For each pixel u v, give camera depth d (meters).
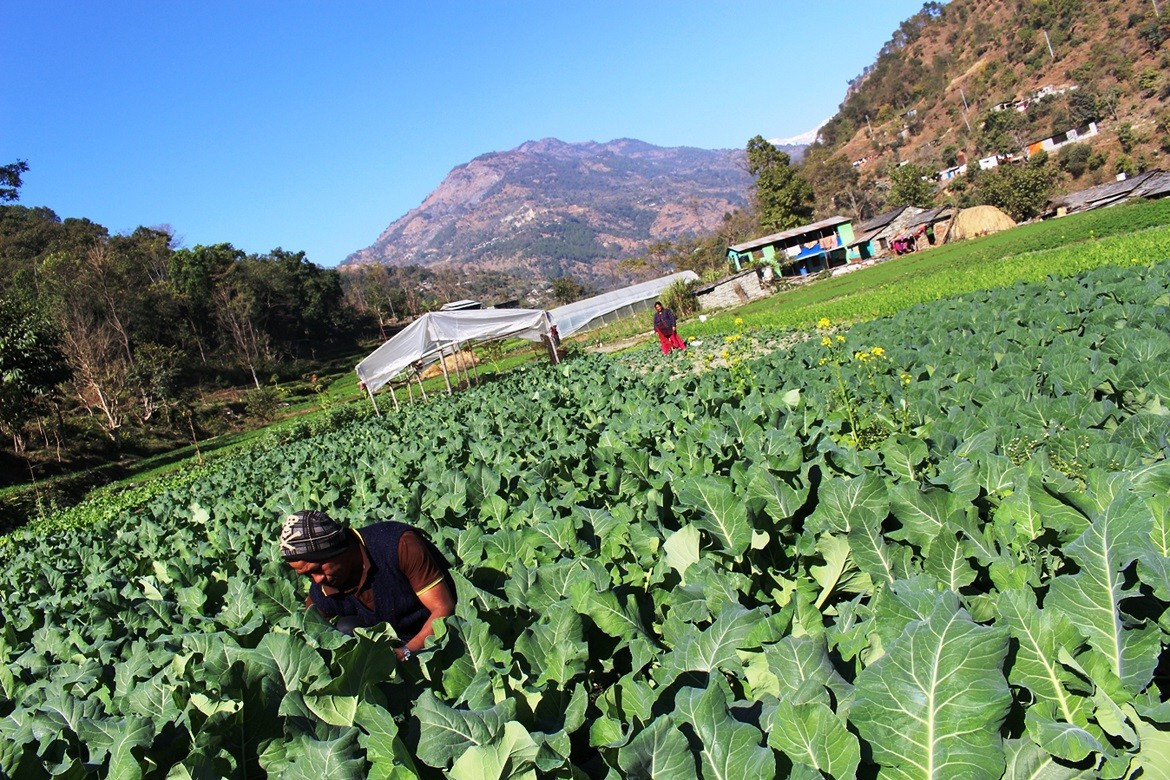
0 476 45.00
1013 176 87.50
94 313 67.75
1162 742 1.99
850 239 91.31
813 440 6.24
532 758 2.26
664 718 2.07
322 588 3.96
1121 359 8.02
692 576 3.66
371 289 137.38
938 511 3.63
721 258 121.00
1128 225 47.50
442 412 24.39
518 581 4.09
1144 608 2.42
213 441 56.97
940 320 16.48
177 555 9.73
